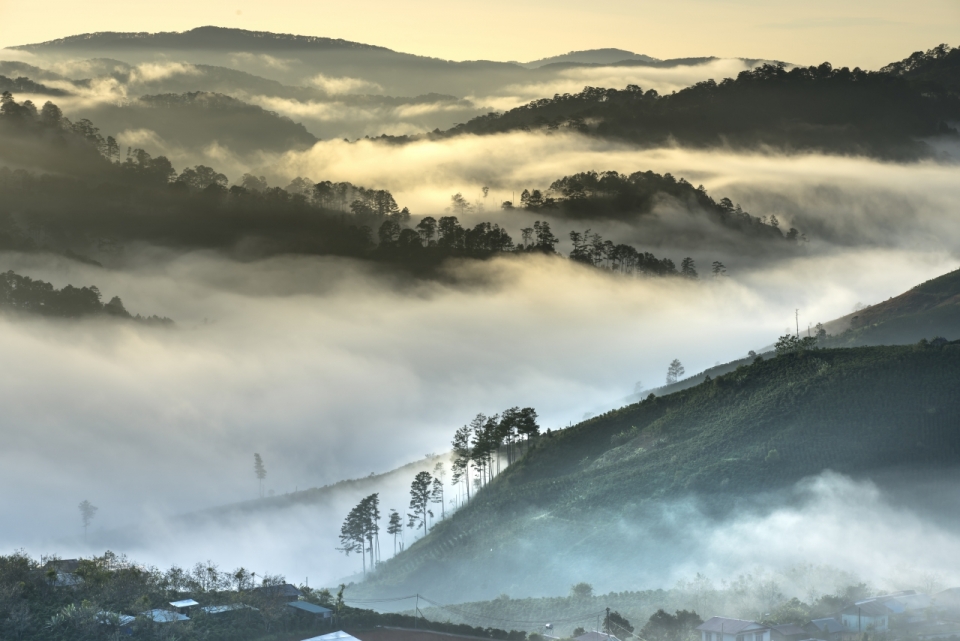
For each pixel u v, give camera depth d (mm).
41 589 132750
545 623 148375
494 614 158250
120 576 141250
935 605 138625
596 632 127188
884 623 131500
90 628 119562
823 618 133125
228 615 131250
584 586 162250
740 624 126062
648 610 147000
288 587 147000
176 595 139500
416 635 130250
